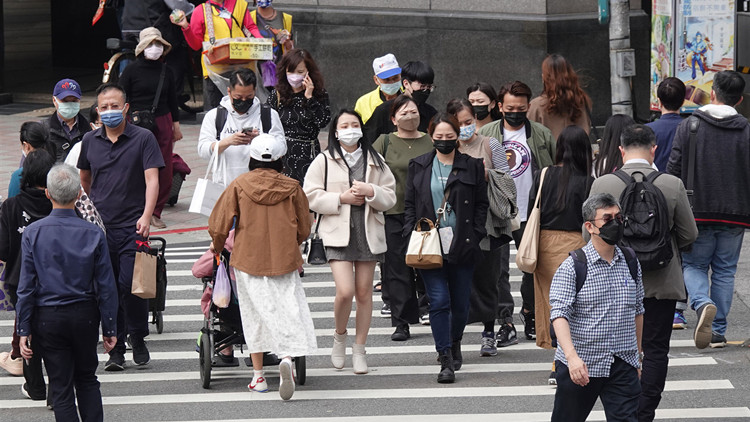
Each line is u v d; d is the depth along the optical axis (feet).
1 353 86.74
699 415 72.59
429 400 76.38
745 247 120.67
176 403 77.00
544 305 77.36
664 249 65.36
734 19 134.41
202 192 88.17
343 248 81.25
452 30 190.08
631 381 58.59
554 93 93.50
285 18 155.94
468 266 79.97
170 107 134.82
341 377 82.69
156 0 186.19
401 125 88.79
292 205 76.43
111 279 66.18
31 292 64.59
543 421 71.67
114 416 74.38
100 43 270.87
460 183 78.54
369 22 195.83
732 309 98.48
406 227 80.43
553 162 90.79
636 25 184.24
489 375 82.02
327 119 109.19
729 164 81.66
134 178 84.38
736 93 83.10
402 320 90.07
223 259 78.43
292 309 76.07
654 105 147.13
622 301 58.23
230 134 94.58
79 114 102.47
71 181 65.62
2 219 74.84
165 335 96.37
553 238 75.92
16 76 256.11
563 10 182.91
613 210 57.57
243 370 85.81
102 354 91.15
